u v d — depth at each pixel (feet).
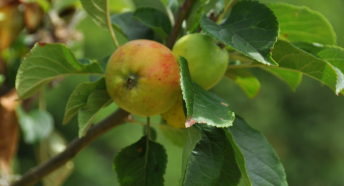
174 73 1.94
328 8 11.97
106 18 2.18
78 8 3.24
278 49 2.03
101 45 9.13
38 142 3.22
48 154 3.28
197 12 2.15
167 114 2.03
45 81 2.12
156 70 1.92
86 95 2.04
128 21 2.34
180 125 2.04
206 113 1.86
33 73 2.08
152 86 1.92
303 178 12.13
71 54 2.04
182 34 2.19
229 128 2.07
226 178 2.00
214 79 2.04
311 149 12.27
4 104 2.93
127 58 1.93
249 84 2.37
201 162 1.96
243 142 2.06
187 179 1.94
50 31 3.18
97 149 9.66
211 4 2.19
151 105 1.94
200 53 2.00
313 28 2.30
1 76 2.93
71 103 2.04
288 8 2.26
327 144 12.31
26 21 3.07
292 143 12.32
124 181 2.14
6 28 3.04
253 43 1.94
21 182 2.38
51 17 3.18
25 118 3.06
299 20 2.28
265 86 12.10
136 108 1.96
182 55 2.01
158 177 2.13
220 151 1.99
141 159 2.15
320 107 12.50
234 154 2.00
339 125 12.40
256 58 1.90
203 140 1.99
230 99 11.71
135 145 2.15
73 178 9.44
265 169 2.03
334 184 12.08
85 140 2.28
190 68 2.00
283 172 2.04
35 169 2.39
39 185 7.23
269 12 1.98
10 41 3.05
